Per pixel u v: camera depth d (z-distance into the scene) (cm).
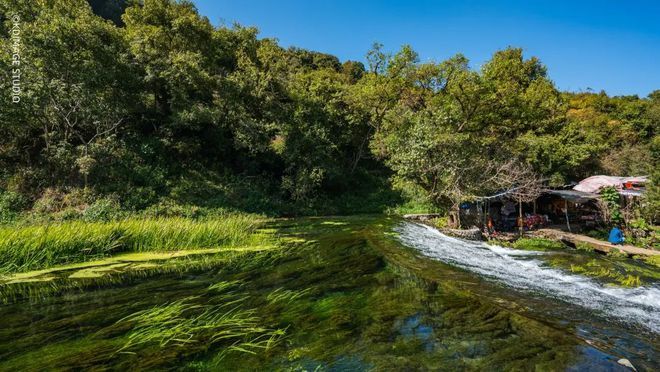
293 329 432
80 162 1692
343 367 342
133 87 2088
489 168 1652
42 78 1645
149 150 2139
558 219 2122
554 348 391
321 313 486
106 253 951
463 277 719
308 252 942
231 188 2253
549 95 2845
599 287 773
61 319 473
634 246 1377
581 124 3159
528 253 1189
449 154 1658
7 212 1523
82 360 354
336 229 1452
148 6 2564
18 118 1650
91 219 1531
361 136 3147
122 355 365
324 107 2952
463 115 2066
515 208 2186
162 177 2047
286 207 2305
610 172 2819
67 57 1694
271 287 617
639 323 555
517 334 426
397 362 352
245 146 2447
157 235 1039
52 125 1883
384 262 802
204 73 2319
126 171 1970
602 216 1798
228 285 635
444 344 394
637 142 3275
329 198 2666
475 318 472
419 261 845
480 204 1738
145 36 2231
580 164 2645
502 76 2420
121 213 1653
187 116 2158
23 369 337
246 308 509
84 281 678
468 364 350
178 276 714
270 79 2639
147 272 752
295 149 2472
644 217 1683
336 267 759
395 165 1809
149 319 460
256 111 2708
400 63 2591
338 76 4212
